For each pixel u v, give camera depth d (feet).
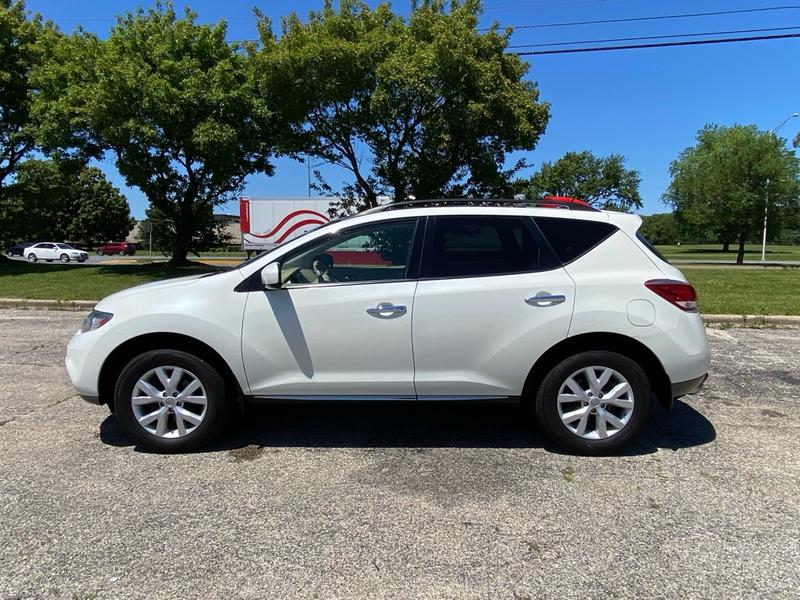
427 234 12.94
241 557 9.04
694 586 8.32
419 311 12.51
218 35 61.77
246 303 12.67
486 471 12.19
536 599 8.05
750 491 11.27
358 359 12.66
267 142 62.90
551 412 12.80
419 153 52.31
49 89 60.03
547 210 13.20
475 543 9.45
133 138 55.88
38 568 8.71
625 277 12.61
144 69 55.16
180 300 12.78
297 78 49.21
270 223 73.51
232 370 12.72
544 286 12.53
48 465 12.47
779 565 8.81
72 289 45.16
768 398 17.38
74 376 12.94
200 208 73.92
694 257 139.95
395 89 46.91
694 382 12.67
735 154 108.88
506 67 49.62
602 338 12.73
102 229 231.71
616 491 11.26
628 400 12.71
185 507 10.63
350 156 55.52
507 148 52.39
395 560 8.97
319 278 13.00
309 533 9.75
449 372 12.71
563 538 9.59
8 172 77.25
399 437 14.15
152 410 13.14
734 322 30.04
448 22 46.98
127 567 8.76
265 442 13.82
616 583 8.39
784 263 99.66
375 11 52.60
